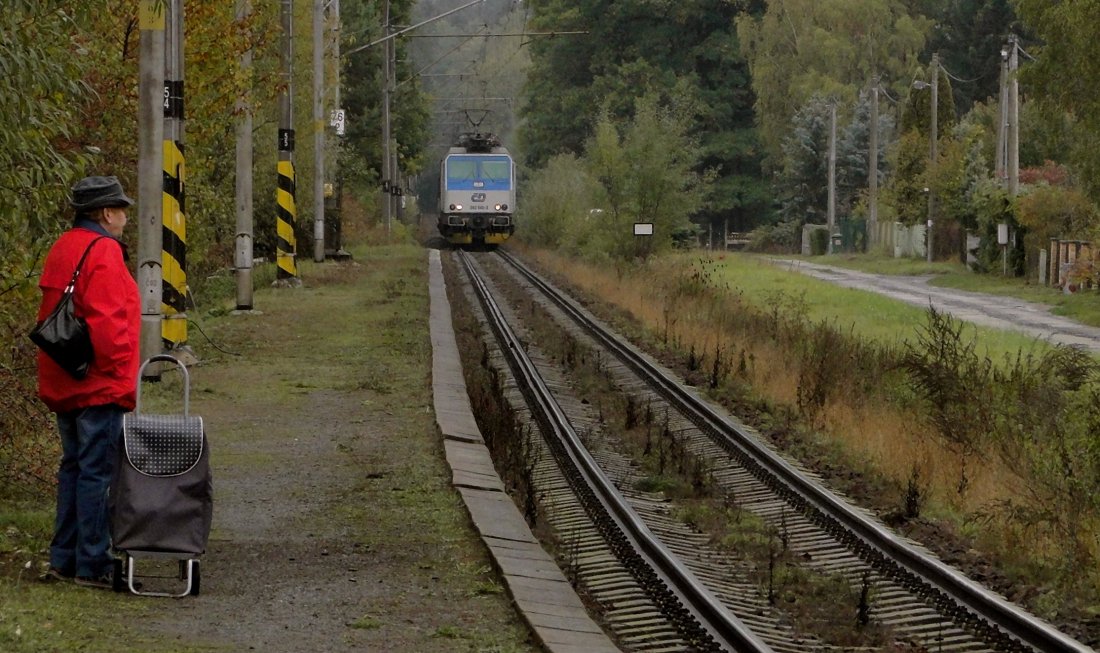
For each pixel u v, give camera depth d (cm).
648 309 6725
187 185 4938
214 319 5728
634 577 2242
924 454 3180
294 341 5062
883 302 8044
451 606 1884
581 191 12556
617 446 3581
